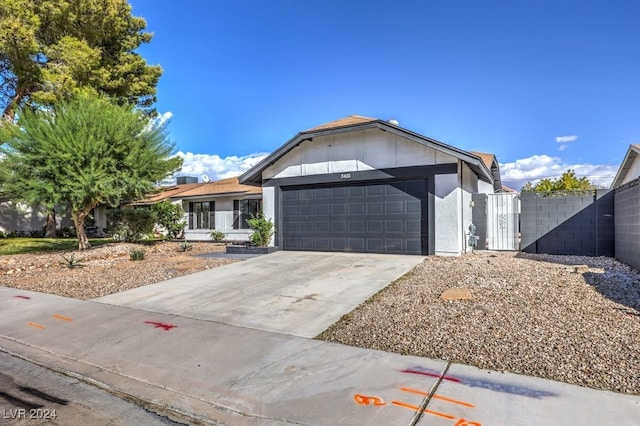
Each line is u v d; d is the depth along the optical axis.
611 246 10.76
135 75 20.98
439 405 3.13
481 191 17.61
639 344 4.11
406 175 11.27
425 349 4.33
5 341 5.27
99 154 12.60
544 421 2.84
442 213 10.84
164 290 7.87
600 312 5.18
